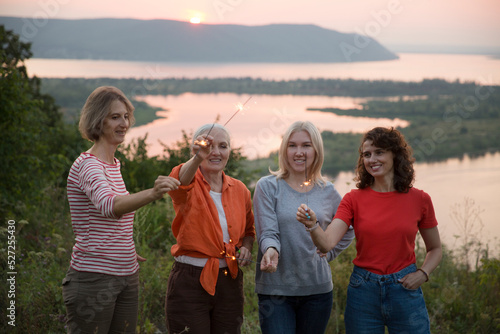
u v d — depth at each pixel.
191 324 2.61
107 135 2.50
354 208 2.80
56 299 3.59
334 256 3.09
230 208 2.79
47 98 16.23
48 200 6.95
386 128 2.77
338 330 3.97
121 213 2.21
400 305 2.62
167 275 4.42
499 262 4.79
